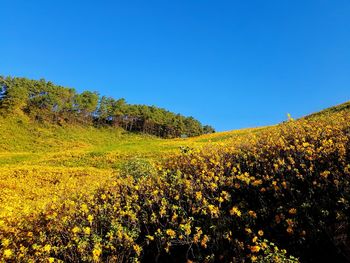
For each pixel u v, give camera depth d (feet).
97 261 18.83
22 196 42.06
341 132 28.25
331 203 18.16
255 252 16.12
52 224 23.52
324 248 15.80
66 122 299.38
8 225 25.32
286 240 17.12
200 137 150.30
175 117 392.06
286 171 23.63
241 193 23.03
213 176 24.99
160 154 86.17
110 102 346.54
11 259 20.94
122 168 40.04
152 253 19.88
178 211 21.63
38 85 306.55
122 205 25.89
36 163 96.63
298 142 29.30
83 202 26.84
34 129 252.62
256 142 33.12
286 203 19.74
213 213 20.22
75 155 102.42
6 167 84.58
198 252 18.26
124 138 312.50
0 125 236.02
